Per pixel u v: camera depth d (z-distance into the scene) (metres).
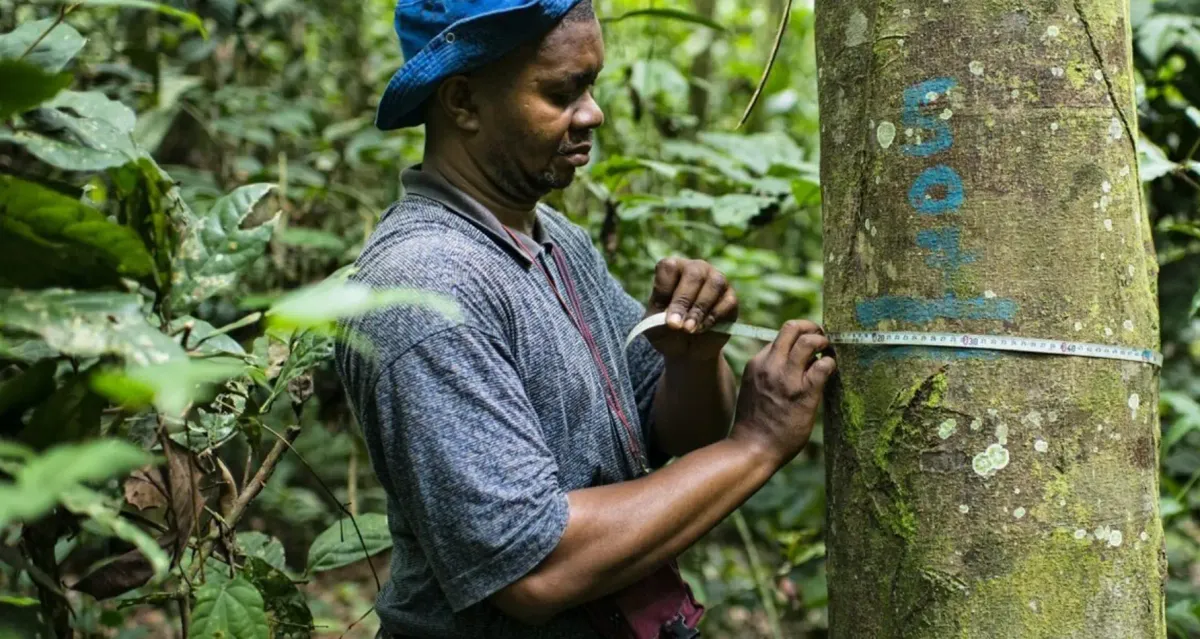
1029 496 1.13
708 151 2.46
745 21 4.77
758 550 3.42
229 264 1.16
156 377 0.76
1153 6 2.21
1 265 0.98
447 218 1.34
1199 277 2.24
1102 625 1.13
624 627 1.33
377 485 3.34
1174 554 2.76
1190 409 2.05
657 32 3.49
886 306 1.19
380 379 1.23
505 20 1.27
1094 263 1.13
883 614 1.19
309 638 1.46
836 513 1.26
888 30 1.19
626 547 1.20
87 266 1.01
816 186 2.06
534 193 1.39
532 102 1.31
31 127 1.15
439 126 1.38
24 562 1.12
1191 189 2.21
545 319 1.33
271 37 3.09
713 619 2.81
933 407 1.15
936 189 1.15
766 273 3.37
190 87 2.61
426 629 1.34
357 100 3.62
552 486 1.21
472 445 1.19
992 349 1.13
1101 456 1.13
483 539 1.17
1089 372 1.13
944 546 1.14
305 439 2.99
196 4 2.69
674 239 3.14
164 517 1.35
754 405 1.28
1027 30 1.13
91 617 2.14
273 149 3.17
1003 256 1.13
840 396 1.25
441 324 1.21
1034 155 1.13
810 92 4.11
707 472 1.24
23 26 1.22
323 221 2.87
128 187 1.14
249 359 1.26
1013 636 1.12
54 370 1.08
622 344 1.57
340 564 1.60
